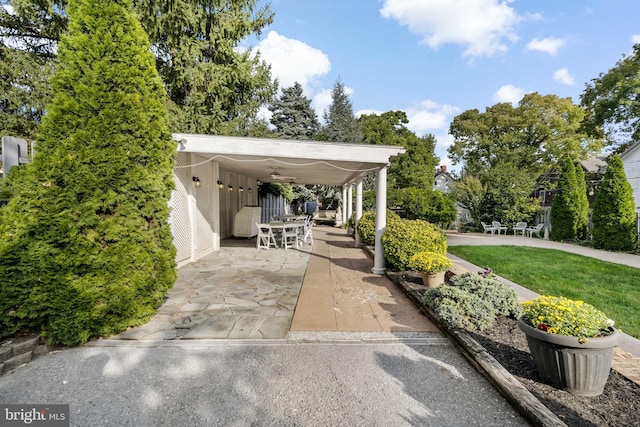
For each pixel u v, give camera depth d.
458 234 16.23
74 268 3.08
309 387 2.46
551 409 2.08
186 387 2.45
